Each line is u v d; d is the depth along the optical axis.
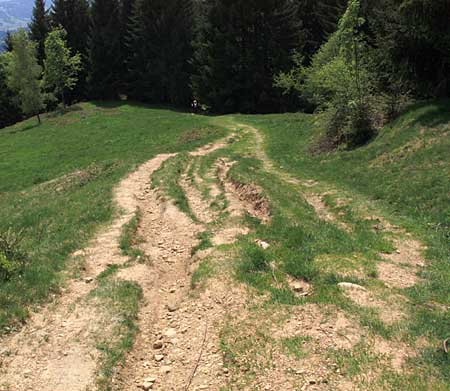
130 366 6.87
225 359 6.70
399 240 11.86
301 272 9.28
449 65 23.39
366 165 20.22
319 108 32.56
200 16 62.81
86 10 77.00
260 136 34.19
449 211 13.38
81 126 47.41
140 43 68.81
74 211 15.71
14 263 10.10
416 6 21.56
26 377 6.50
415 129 20.50
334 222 13.91
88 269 10.30
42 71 62.72
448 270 9.79
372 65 26.09
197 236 12.38
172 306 8.60
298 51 58.06
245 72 56.47
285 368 6.32
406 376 5.95
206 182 19.22
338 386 5.89
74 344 7.24
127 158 27.55
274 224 12.75
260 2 54.81
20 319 7.96
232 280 8.98
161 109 59.97
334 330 7.11
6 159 35.84
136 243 12.32
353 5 25.19
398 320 7.36
